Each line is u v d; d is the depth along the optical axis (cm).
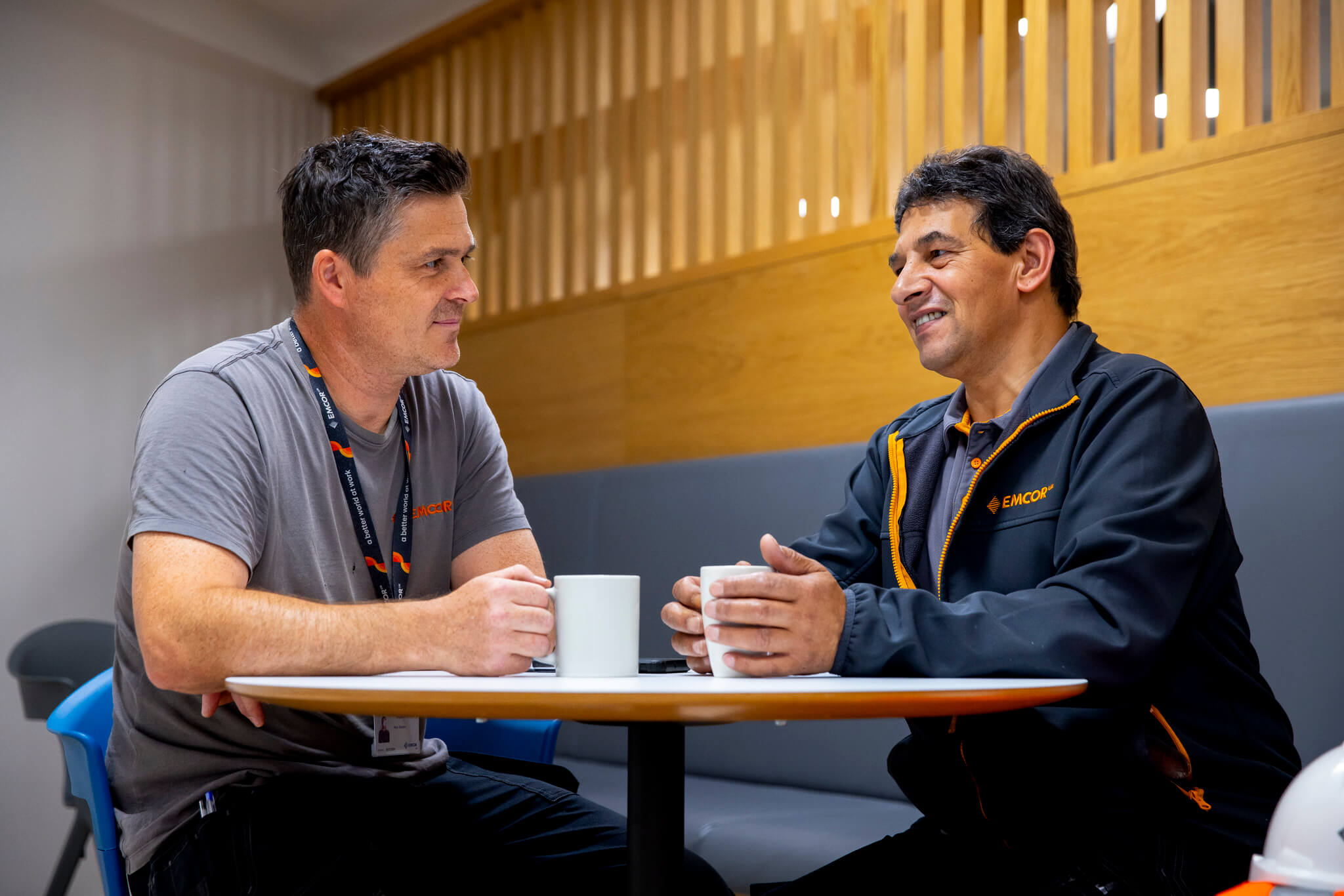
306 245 138
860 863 125
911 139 252
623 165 326
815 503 230
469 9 402
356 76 428
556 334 335
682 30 314
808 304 267
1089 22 223
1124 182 214
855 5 267
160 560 111
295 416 134
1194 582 114
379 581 138
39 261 364
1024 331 138
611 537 272
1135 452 115
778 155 282
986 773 119
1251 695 117
